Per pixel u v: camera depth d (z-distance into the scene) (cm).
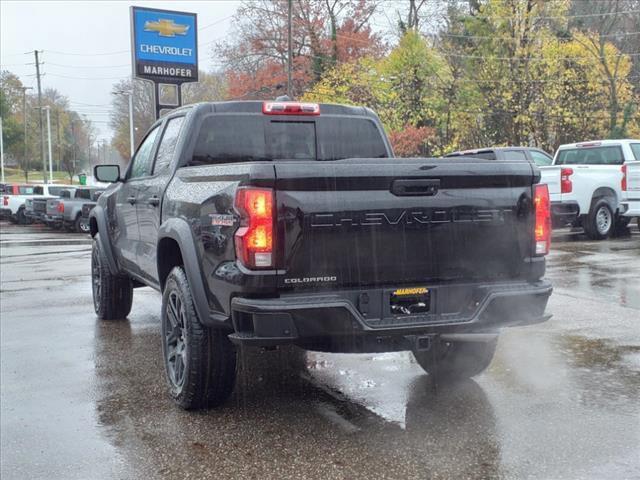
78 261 1456
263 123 573
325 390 504
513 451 383
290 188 379
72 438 423
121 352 630
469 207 411
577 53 3353
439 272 409
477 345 497
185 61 2528
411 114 3406
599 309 750
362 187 390
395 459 377
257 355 608
